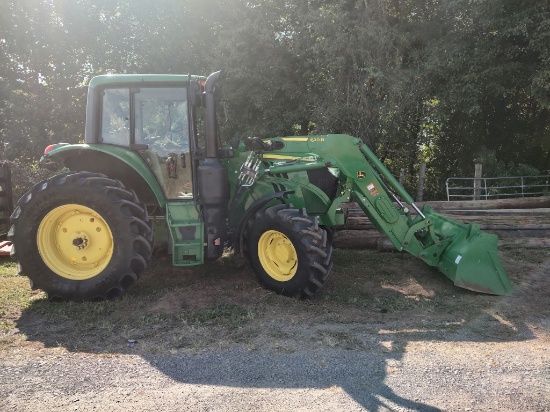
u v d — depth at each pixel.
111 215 4.77
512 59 12.07
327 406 2.95
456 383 3.25
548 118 14.01
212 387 3.18
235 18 12.70
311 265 4.84
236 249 5.36
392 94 11.91
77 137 15.05
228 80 12.43
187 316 4.47
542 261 6.72
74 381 3.25
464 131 14.40
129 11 13.94
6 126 14.43
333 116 12.24
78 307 4.70
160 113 5.28
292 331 4.17
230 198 5.56
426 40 12.64
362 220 7.87
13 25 13.83
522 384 3.23
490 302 5.07
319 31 11.91
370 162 6.18
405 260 6.82
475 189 11.98
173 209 5.17
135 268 4.89
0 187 7.87
